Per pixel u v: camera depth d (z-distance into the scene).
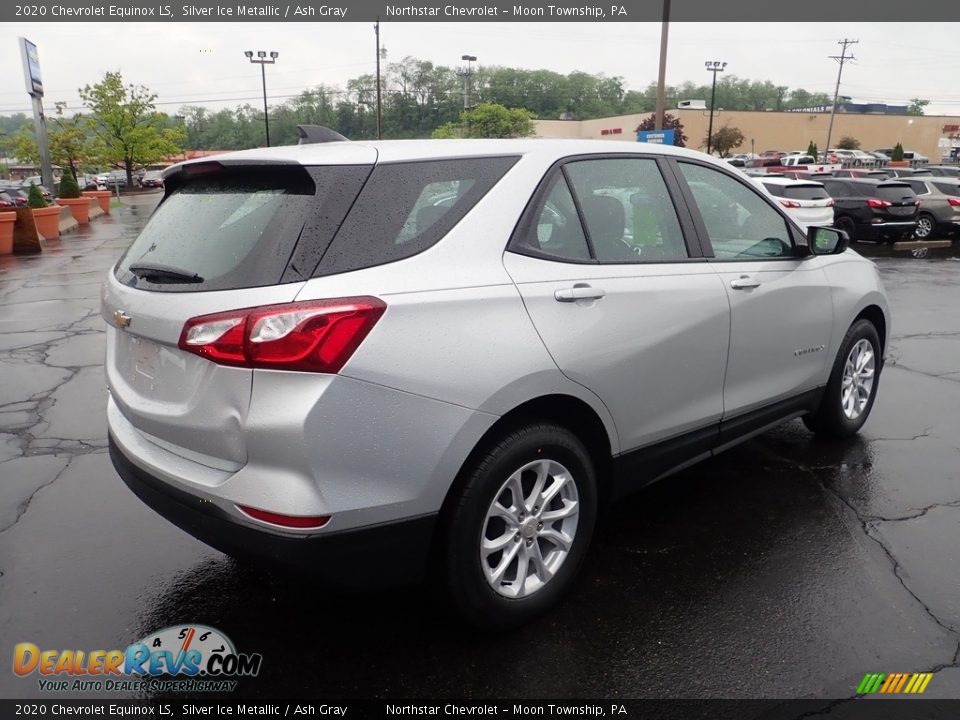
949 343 7.64
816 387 4.31
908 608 2.98
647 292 3.07
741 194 3.81
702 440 3.50
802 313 3.98
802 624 2.88
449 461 2.46
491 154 2.80
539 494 2.80
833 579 3.19
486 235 2.64
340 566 2.35
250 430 2.25
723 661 2.67
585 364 2.79
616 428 3.02
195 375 2.43
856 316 4.49
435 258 2.50
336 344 2.22
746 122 79.00
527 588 2.82
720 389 3.52
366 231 2.40
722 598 3.05
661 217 3.35
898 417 5.27
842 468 4.37
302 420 2.19
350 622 2.90
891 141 84.62
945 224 18.47
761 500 3.96
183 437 2.47
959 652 2.71
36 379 6.35
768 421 3.97
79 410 5.51
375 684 2.56
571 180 3.00
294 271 2.28
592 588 3.12
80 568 3.30
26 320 8.99
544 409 2.84
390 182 2.51
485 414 2.51
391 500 2.37
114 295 2.80
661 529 3.65
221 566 3.32
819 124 81.56
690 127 76.56
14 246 17.05
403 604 3.02
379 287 2.34
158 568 3.31
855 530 3.63
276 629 2.87
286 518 2.24
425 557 2.51
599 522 3.26
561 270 2.81
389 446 2.34
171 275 2.53
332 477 2.26
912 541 3.52
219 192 2.72
